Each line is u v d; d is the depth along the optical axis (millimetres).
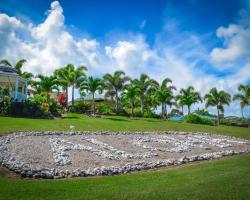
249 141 26547
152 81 59562
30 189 8219
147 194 8031
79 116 41000
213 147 20750
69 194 7922
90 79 49594
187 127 35625
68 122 29516
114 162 13195
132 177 10117
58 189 8344
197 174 10656
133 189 8508
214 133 31812
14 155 12750
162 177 10133
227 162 13578
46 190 8203
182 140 23500
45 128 23219
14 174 9930
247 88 63688
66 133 21578
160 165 12578
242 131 37469
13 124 23484
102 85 50062
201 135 28797
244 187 8797
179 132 29328
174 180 9664
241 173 10812
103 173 10711
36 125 24500
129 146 18500
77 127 25906
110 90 57281
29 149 14484
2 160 11383
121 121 38125
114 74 57312
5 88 36188
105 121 35125
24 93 42312
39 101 36844
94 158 13797
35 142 16766
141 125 33438
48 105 36156
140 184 9109
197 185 8992
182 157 14578
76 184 8945
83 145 17188
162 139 23141
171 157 15484
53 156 13383
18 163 10945
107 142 19344
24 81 40906
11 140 16609
